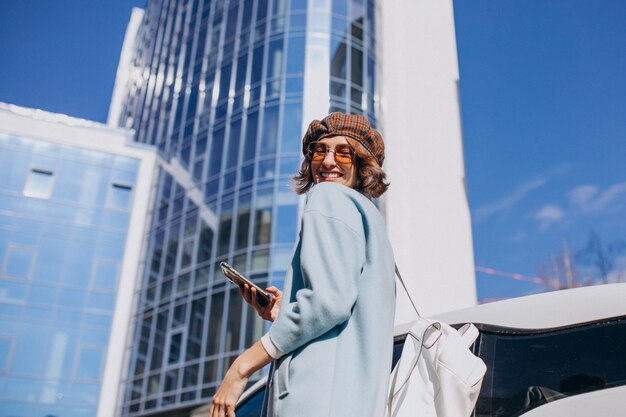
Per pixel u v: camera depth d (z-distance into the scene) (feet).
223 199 86.38
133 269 99.35
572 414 5.31
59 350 94.38
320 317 4.29
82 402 91.61
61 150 107.14
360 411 4.18
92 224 102.94
